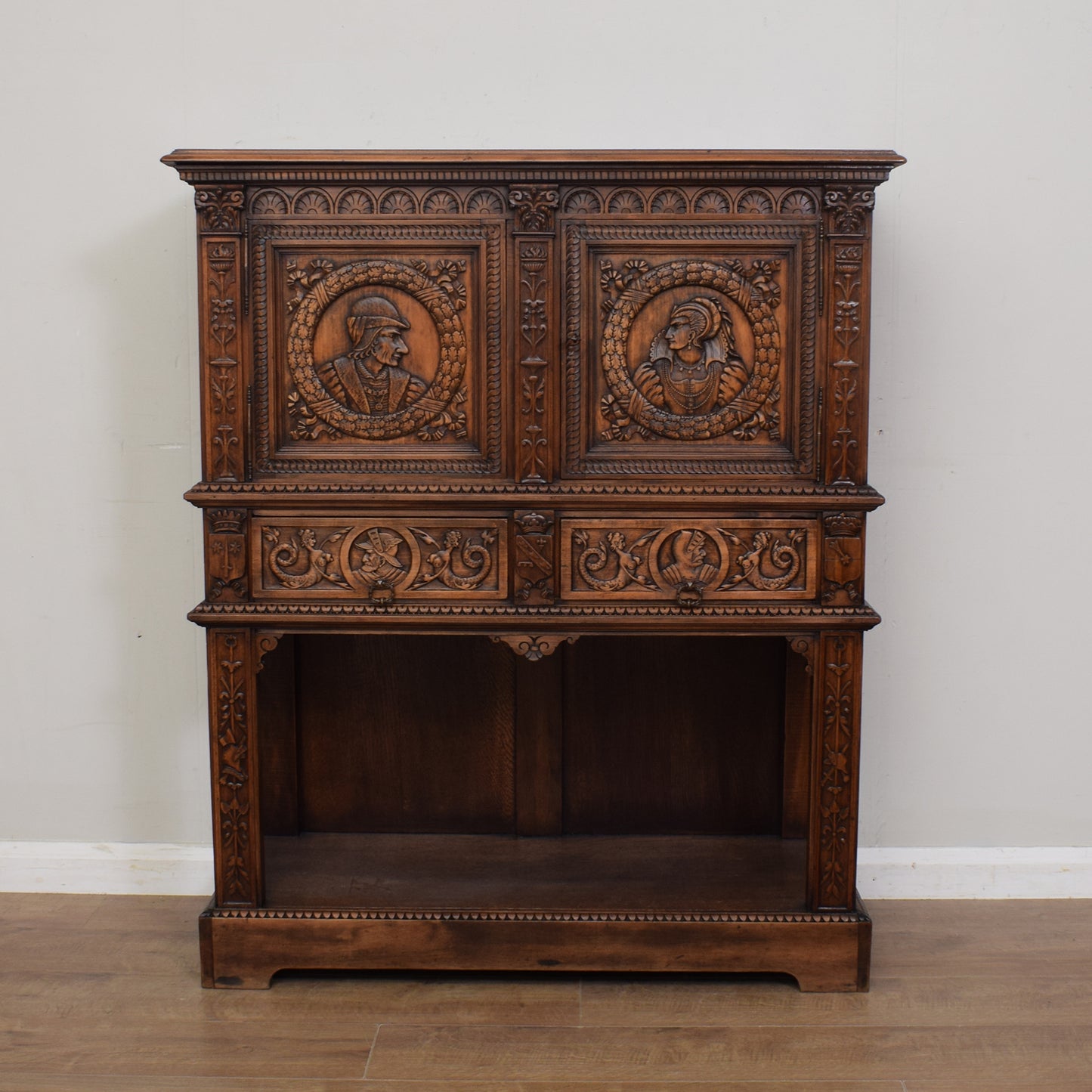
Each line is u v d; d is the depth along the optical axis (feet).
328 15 10.00
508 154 8.34
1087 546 10.41
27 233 10.21
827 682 8.89
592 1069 8.22
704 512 8.69
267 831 10.71
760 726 10.72
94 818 10.82
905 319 10.19
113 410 10.38
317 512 8.74
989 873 10.71
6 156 10.14
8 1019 8.77
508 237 8.48
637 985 9.29
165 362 10.32
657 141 10.07
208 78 10.05
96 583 10.57
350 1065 8.25
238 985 9.21
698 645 10.63
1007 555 10.43
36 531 10.52
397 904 9.30
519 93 10.05
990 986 9.24
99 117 10.09
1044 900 10.70
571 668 10.66
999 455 10.32
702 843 10.59
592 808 10.80
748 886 9.66
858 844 10.77
